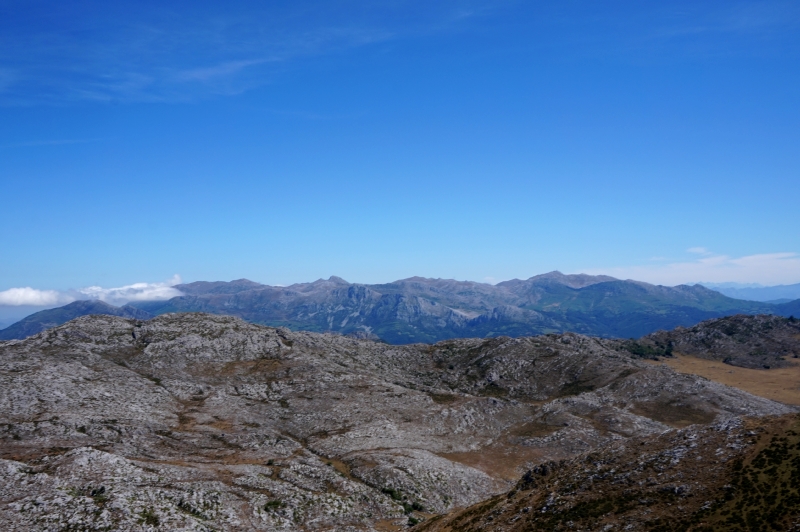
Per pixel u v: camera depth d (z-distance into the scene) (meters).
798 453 58.53
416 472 117.12
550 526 64.75
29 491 80.06
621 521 59.94
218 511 86.31
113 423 124.38
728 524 53.19
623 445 79.62
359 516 96.56
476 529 73.44
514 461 137.12
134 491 84.12
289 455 126.75
